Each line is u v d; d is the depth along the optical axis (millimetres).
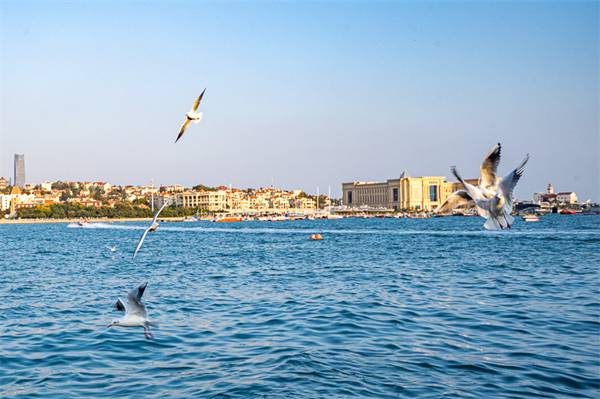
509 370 15914
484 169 10719
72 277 40781
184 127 13047
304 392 14555
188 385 15297
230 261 53406
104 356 18016
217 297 29484
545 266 43531
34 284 36656
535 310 24078
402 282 34688
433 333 20250
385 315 23500
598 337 19266
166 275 41281
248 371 16266
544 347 18125
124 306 10305
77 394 14781
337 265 47250
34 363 17391
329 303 26672
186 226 196875
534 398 13938
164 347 19016
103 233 141250
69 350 18750
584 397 13961
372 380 15328
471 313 23703
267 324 22266
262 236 110062
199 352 18359
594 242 73625
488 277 36781
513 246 68812
